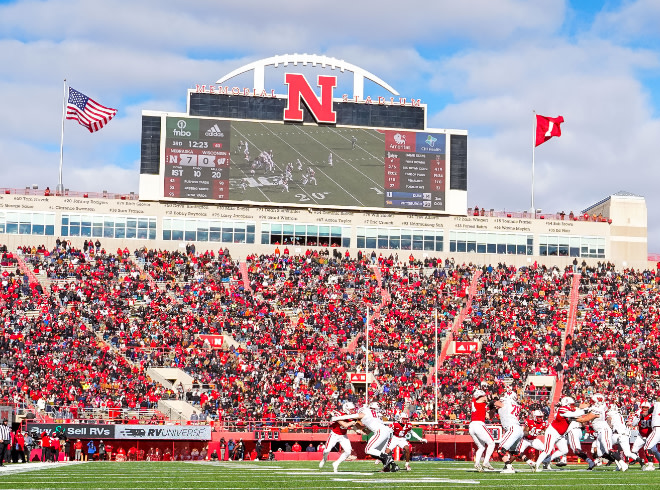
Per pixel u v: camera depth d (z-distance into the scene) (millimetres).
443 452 54531
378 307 72438
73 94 68875
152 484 19875
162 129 76812
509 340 69938
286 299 72125
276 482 20500
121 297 69500
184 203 78062
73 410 54125
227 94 77938
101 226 77438
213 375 61250
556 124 84062
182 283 72750
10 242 74875
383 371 64250
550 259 81938
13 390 55594
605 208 86250
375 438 26141
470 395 61469
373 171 78812
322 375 62688
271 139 77875
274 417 57062
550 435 27344
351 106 79062
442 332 70438
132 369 60781
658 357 69188
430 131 79875
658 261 83625
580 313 73938
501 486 19344
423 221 80875
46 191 77500
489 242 81875
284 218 78812
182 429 53375
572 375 65812
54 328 63438
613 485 19891
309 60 78562
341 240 79250
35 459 46844
